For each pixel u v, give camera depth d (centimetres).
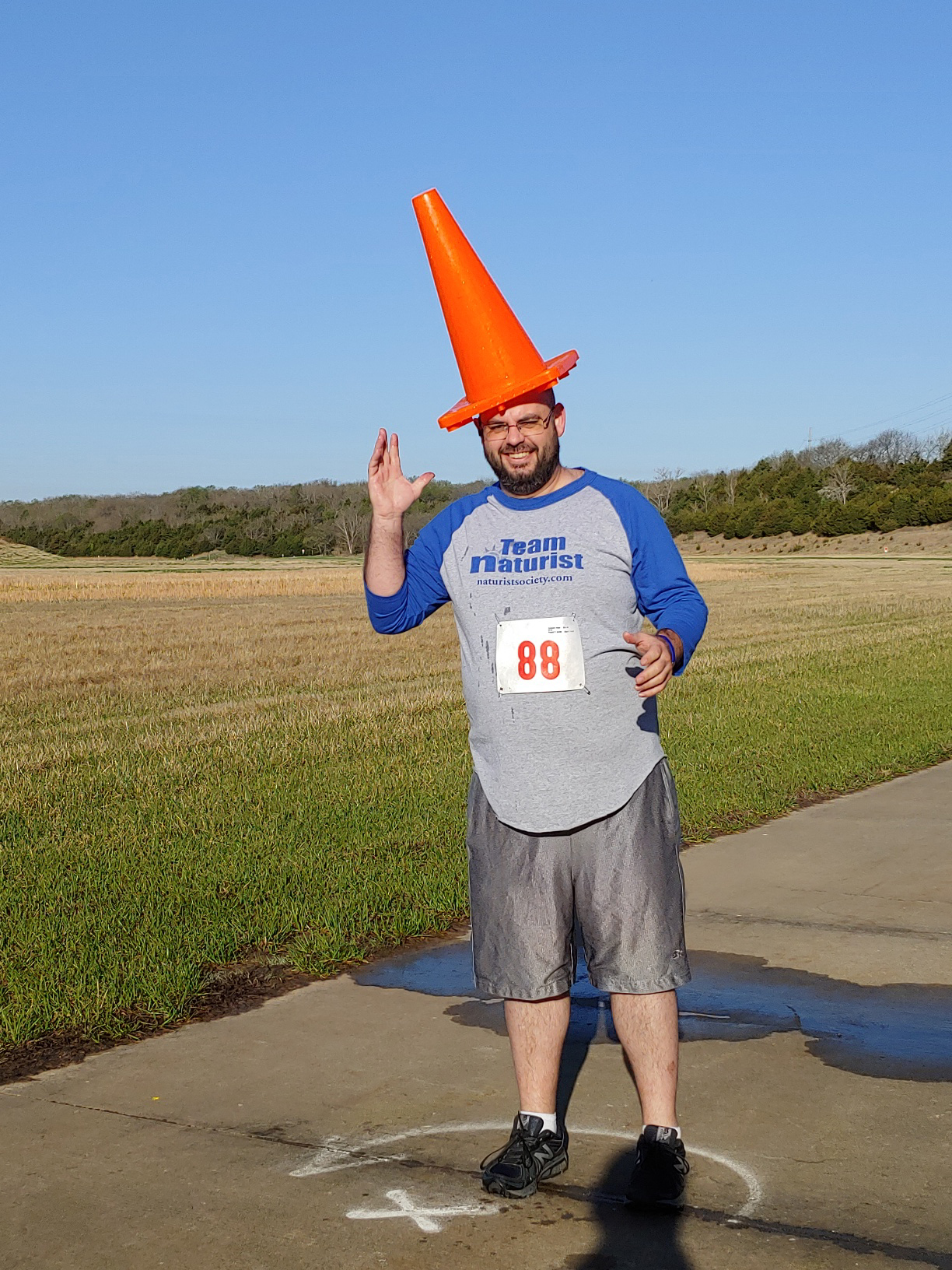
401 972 495
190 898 580
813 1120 348
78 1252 279
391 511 330
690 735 1102
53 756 1055
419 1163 323
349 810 793
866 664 1759
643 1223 289
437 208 330
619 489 321
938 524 10438
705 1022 437
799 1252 273
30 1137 342
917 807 820
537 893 311
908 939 538
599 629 310
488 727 316
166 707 1480
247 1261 274
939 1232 281
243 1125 348
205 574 7581
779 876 652
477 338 321
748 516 11631
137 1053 408
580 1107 360
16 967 479
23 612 3806
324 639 2605
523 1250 277
